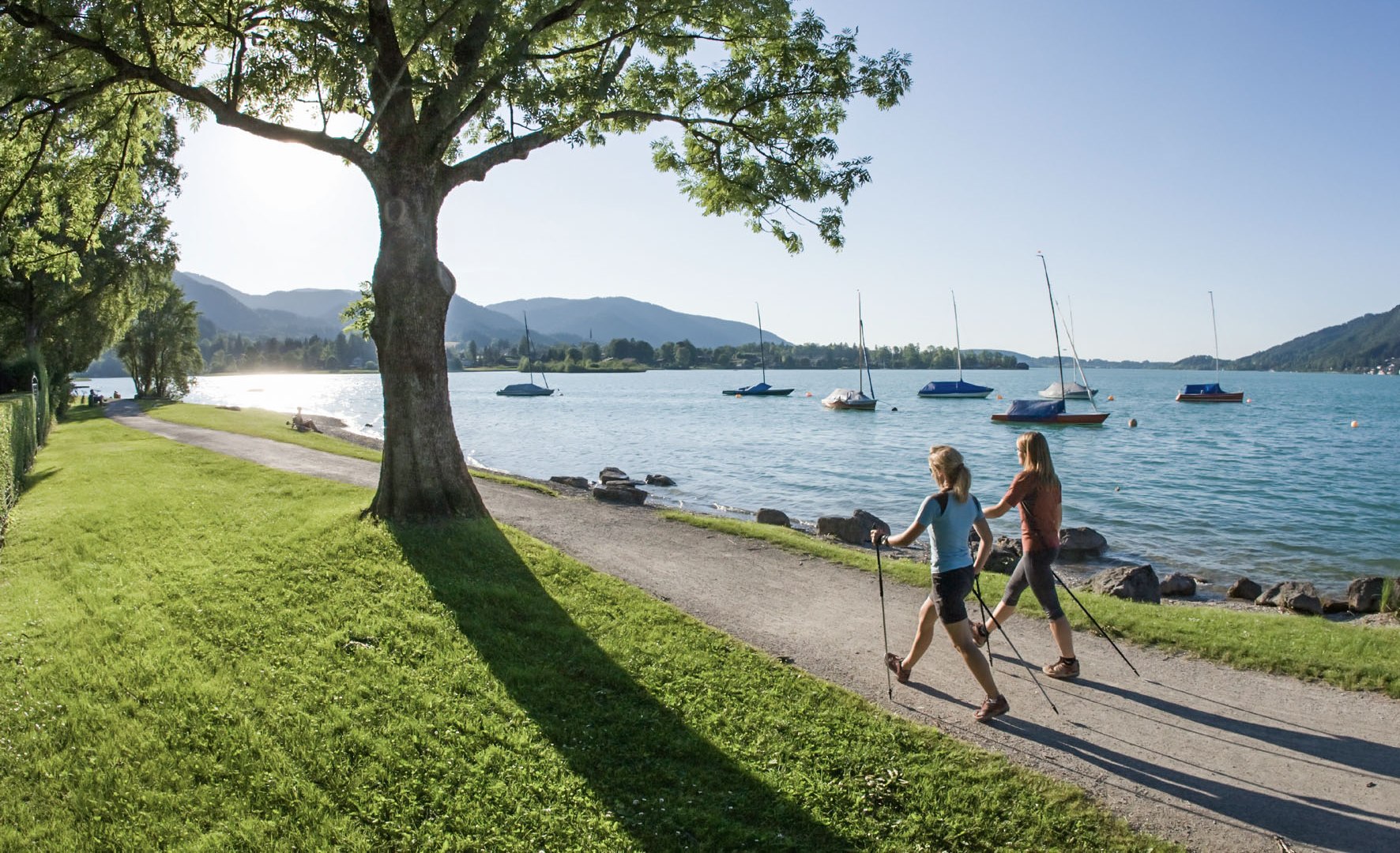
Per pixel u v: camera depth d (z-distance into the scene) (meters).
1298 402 96.56
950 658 7.58
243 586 9.04
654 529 13.52
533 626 8.02
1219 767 5.52
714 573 10.77
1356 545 19.64
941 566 6.07
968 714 6.34
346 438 34.78
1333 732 6.04
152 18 10.78
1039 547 6.84
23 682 6.74
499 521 13.35
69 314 38.72
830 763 5.57
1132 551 18.75
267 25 11.38
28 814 5.03
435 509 11.44
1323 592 15.12
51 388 38.97
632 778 5.41
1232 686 6.92
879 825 4.91
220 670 6.95
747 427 57.03
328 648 7.36
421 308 11.36
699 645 7.70
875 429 55.66
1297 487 29.50
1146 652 7.75
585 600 8.98
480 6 9.76
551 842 4.75
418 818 5.00
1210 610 9.43
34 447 23.17
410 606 8.46
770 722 6.14
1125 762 5.58
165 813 5.05
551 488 19.52
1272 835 4.73
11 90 11.63
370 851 4.70
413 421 11.45
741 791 5.28
